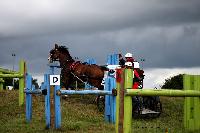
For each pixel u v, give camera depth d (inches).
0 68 857.5
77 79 728.3
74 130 474.9
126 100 271.4
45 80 487.5
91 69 707.4
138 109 602.9
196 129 356.5
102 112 657.0
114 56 700.7
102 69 704.4
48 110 481.7
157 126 510.9
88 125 509.0
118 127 274.2
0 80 908.0
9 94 794.8
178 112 694.5
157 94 285.6
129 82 272.5
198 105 355.6
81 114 623.8
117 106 276.4
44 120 562.6
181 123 559.2
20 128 490.6
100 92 515.2
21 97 700.7
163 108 722.8
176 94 301.1
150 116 621.0
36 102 711.7
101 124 523.5
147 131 458.3
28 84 555.5
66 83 751.7
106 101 577.6
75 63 733.9
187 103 362.9
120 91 273.9
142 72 619.5
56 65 484.7
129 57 615.8
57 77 480.4
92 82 706.8
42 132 457.7
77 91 497.4
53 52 764.6
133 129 469.1
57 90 480.1
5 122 552.4
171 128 484.1
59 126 477.4
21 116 612.4
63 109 650.2
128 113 271.0
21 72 707.4
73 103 713.6
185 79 365.7
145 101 624.4
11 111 652.7
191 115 361.4
